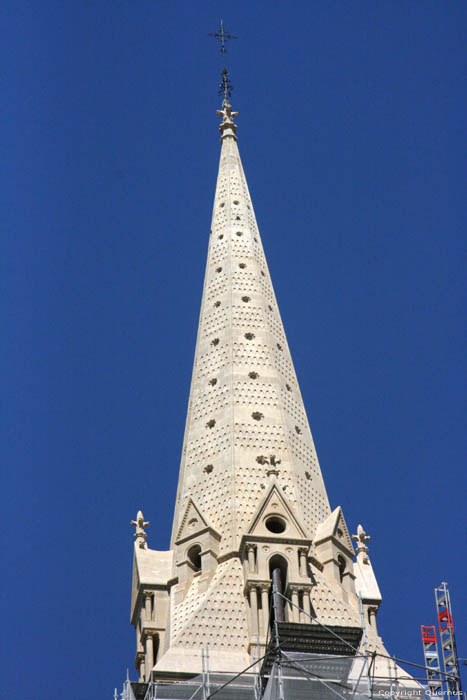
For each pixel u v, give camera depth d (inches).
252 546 5064.0
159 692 4682.6
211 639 4909.0
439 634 4953.3
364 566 5290.4
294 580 5000.0
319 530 5246.1
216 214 6131.9
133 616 5270.7
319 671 4547.2
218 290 5846.5
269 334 5703.7
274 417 5462.6
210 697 4611.2
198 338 5757.9
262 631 4916.3
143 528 5403.5
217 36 6648.6
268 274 5959.6
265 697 4488.2
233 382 5536.4
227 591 5027.1
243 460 5339.6
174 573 5191.9
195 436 5482.3
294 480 5319.9
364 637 4699.8
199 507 5280.5
